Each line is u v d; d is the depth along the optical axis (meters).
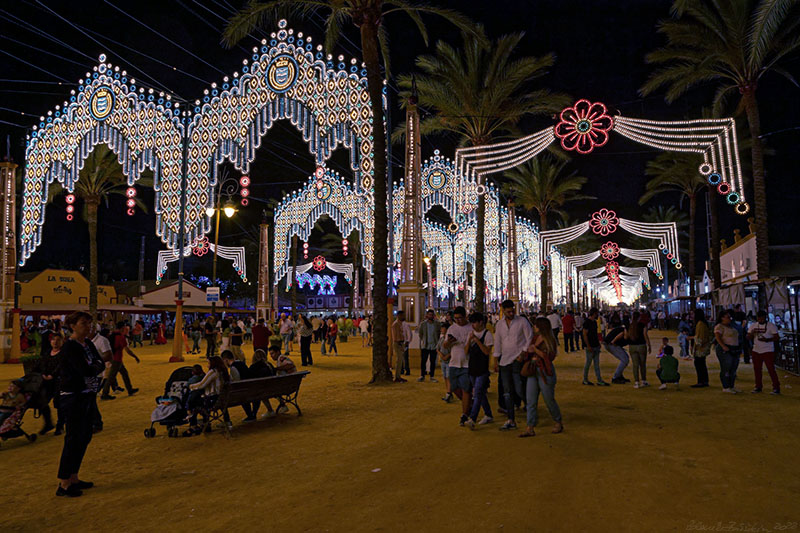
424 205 28.38
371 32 15.07
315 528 4.53
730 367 11.70
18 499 5.50
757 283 19.69
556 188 40.88
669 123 15.43
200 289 57.12
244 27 16.55
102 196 34.91
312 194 33.09
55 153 22.00
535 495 5.20
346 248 31.89
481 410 10.15
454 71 23.94
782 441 7.24
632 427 8.21
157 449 7.54
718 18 21.66
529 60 23.39
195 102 20.25
